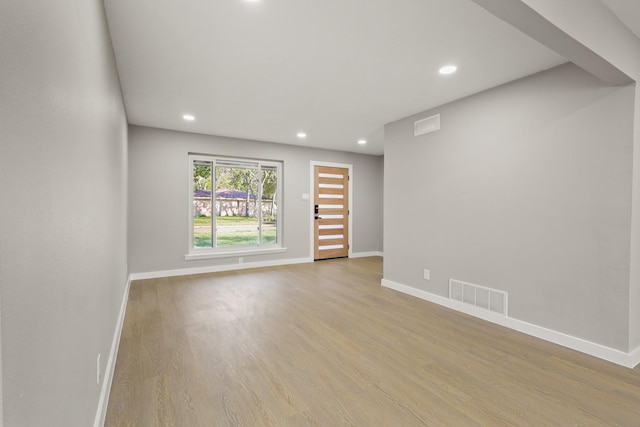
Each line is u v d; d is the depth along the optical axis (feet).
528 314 8.64
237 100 10.73
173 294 12.22
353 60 7.88
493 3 4.39
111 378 6.01
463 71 8.46
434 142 11.41
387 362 7.03
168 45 7.09
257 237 18.07
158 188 14.87
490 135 9.59
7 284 1.61
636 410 5.41
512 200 9.00
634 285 7.00
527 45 7.13
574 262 7.73
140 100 10.72
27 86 1.86
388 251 13.52
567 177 7.84
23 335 1.81
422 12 5.96
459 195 10.50
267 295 12.19
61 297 2.62
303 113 12.24
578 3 5.33
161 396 5.71
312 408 5.42
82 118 3.50
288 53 7.52
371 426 4.99
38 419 2.06
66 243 2.77
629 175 6.86
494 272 9.46
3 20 1.54
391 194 13.37
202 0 5.57
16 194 1.72
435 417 5.21
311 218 19.53
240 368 6.72
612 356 7.10
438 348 7.75
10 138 1.64
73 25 3.08
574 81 7.72
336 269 17.26
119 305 8.47
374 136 16.34
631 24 6.51
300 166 19.04
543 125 8.30
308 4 5.72
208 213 16.63
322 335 8.46
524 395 5.84
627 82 6.87
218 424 5.00
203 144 15.90
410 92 9.96
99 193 4.81
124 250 10.76
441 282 11.13
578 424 5.07
